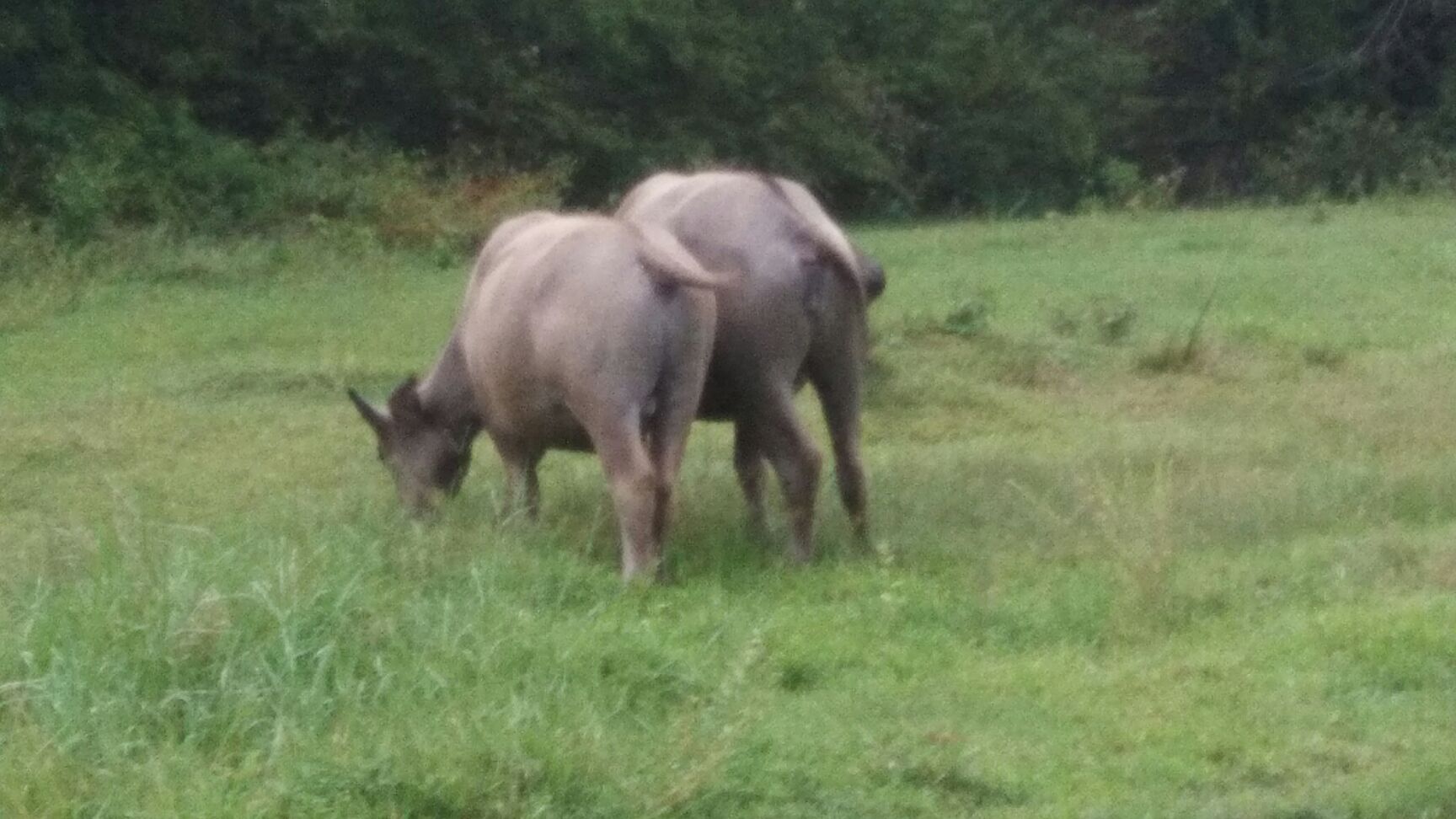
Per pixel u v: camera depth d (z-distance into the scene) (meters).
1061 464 12.06
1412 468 11.57
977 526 10.68
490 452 12.55
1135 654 8.48
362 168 26.97
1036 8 40.19
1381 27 41.16
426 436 10.45
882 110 36.31
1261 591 9.26
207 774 6.47
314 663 7.26
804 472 9.80
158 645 7.12
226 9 28.09
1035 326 17.70
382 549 8.76
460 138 30.42
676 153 32.38
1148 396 15.04
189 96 27.86
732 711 7.21
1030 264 24.38
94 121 25.27
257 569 7.87
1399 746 7.27
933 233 29.48
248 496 11.20
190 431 13.28
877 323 16.62
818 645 8.28
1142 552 9.09
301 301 19.98
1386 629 8.36
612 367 8.91
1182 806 6.75
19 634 7.23
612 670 7.56
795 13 34.44
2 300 18.92
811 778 6.77
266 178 25.77
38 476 12.03
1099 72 39.59
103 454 12.62
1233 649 8.38
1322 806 6.73
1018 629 8.82
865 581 9.34
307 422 13.62
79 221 22.66
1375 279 21.98
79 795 6.24
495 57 30.30
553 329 9.04
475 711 6.86
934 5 36.88
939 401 14.55
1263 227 28.83
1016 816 6.66
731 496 10.95
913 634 8.65
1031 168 38.16
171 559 7.87
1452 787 6.86
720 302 9.66
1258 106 42.03
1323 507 10.81
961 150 37.09
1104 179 38.22
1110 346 16.81
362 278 21.83
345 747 6.59
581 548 9.89
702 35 33.22
